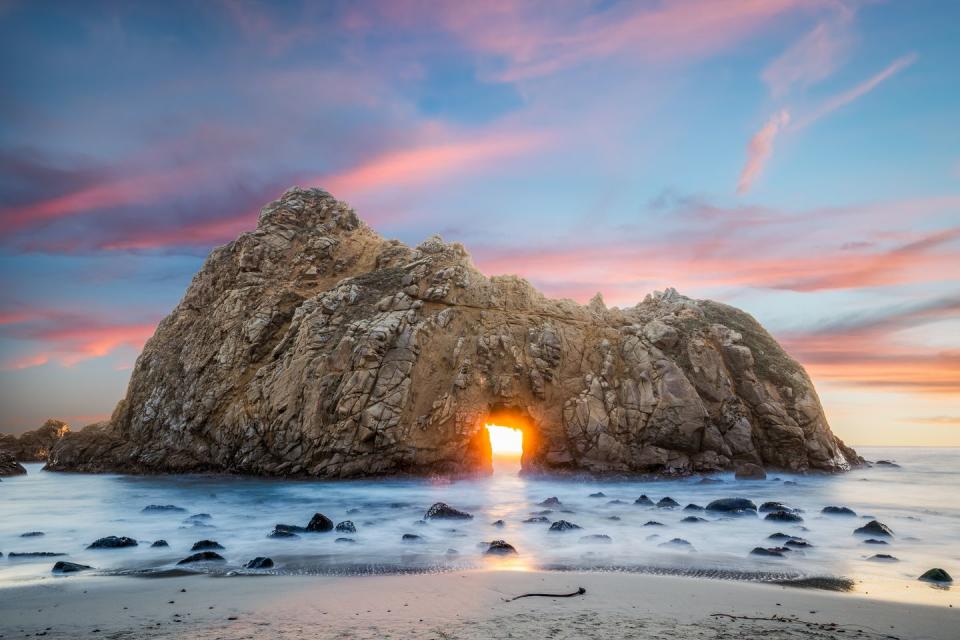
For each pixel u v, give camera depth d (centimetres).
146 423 4106
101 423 4550
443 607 1043
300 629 922
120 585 1245
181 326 4594
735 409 3656
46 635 909
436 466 3394
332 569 1407
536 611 1015
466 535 1892
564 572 1345
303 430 3434
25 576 1355
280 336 4091
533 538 1817
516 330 3991
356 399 3428
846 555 1565
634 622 952
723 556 1549
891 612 1032
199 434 3838
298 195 5131
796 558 1524
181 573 1372
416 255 4491
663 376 3703
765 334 4262
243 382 3912
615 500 2656
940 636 900
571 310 4309
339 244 4822
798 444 3666
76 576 1346
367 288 4112
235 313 4222
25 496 2897
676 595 1130
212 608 1051
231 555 1597
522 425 3831
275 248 4641
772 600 1104
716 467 3497
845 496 2842
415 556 1570
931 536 1844
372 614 1002
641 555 1565
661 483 3306
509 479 3494
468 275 4169
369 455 3350
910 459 6119
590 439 3566
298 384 3559
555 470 3525
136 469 3875
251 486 3161
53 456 4238
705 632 901
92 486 3256
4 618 1000
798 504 2583
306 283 4466
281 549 1678
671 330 3950
